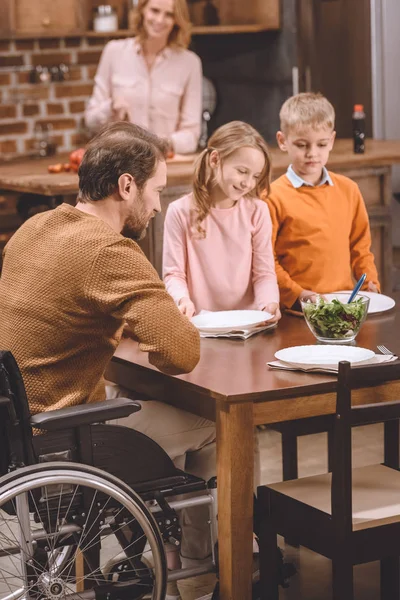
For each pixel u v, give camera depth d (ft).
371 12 22.79
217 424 9.39
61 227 9.32
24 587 8.91
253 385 9.27
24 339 9.24
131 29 21.17
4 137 22.49
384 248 19.26
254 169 11.80
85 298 9.02
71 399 9.27
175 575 9.61
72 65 23.13
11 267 9.55
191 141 19.95
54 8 22.17
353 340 10.78
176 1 19.77
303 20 22.61
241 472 9.31
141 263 9.06
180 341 9.02
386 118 23.24
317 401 9.48
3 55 22.30
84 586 10.75
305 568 11.73
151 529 8.86
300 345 10.71
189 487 9.61
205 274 12.34
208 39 24.99
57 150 23.26
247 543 9.46
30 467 8.45
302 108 12.87
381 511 9.21
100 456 9.25
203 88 24.34
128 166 9.43
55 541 9.16
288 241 13.29
